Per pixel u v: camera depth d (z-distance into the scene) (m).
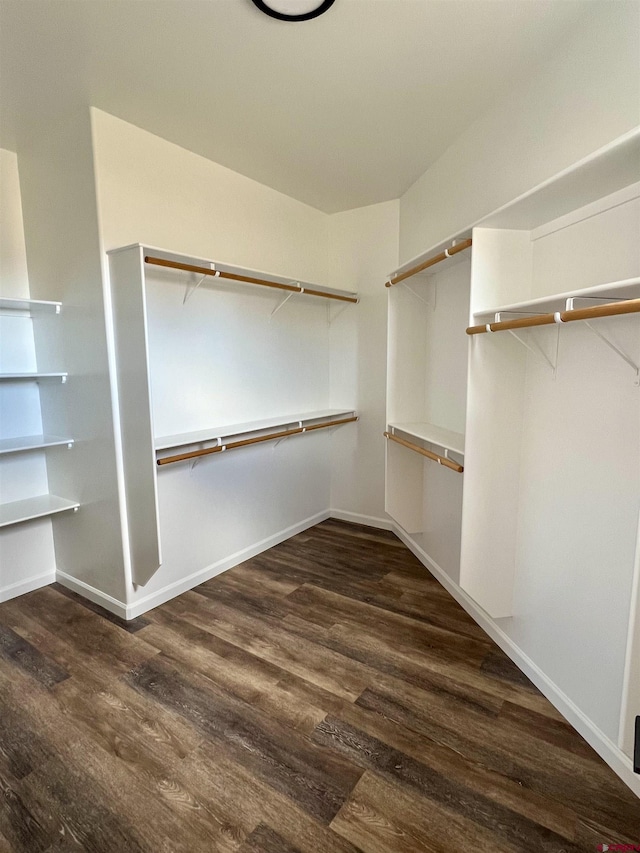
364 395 3.63
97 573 2.55
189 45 1.70
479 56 1.79
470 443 1.96
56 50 1.71
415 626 2.36
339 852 1.27
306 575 2.93
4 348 2.51
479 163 2.27
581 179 1.35
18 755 1.58
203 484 2.80
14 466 2.61
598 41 1.50
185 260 2.35
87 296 2.25
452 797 1.42
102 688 1.90
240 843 1.29
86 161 2.13
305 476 3.65
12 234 2.50
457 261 2.48
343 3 1.50
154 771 1.52
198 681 1.95
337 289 3.24
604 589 1.54
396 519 3.11
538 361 1.87
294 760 1.56
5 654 2.14
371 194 3.23
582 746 1.61
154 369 2.49
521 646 2.02
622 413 1.45
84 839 1.30
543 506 1.86
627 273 1.42
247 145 2.50
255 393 3.12
